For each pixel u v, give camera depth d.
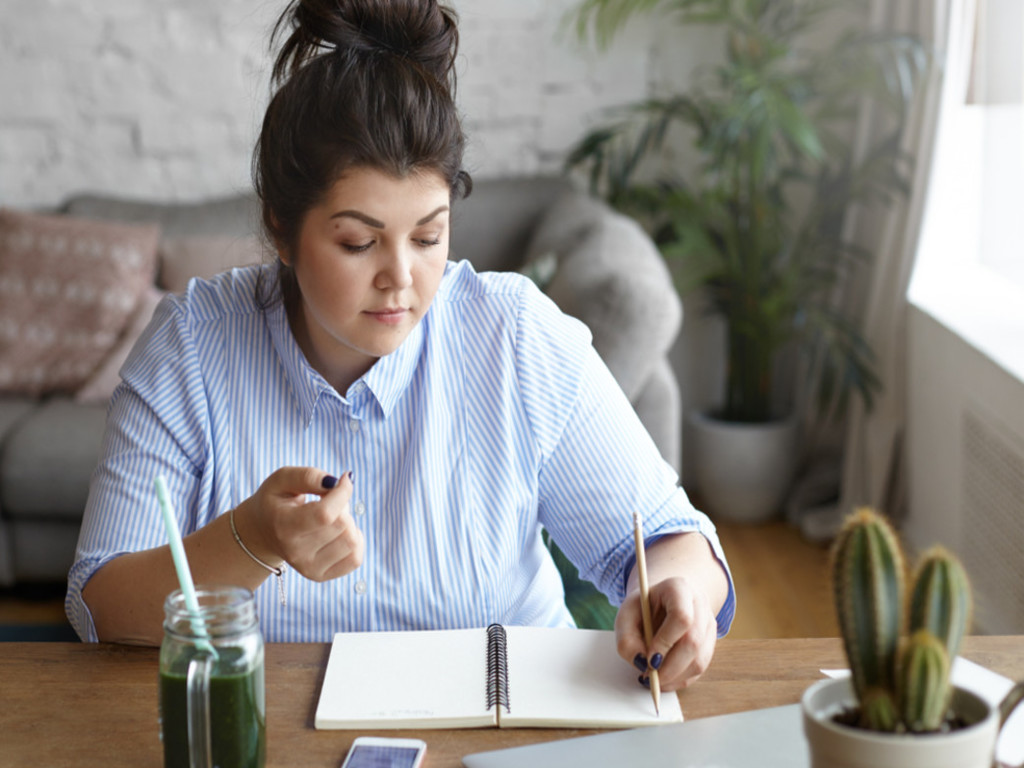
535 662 0.98
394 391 1.15
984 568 2.32
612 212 2.84
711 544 1.16
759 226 2.95
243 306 1.19
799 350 3.31
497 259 3.11
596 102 3.29
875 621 0.64
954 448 2.49
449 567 1.16
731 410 3.20
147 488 1.12
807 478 3.20
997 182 2.61
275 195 1.05
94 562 1.06
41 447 2.54
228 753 0.78
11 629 2.06
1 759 0.84
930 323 2.63
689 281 3.08
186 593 0.78
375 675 0.96
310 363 1.17
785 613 2.58
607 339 2.20
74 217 3.13
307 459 1.16
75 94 3.27
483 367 1.21
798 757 0.83
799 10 3.13
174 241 3.09
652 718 0.89
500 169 3.32
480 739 0.88
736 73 2.83
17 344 2.88
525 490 1.20
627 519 1.18
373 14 1.03
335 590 1.14
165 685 0.78
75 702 0.92
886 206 2.85
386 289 1.03
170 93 3.27
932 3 2.65
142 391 1.15
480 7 3.22
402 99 0.99
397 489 1.16
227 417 1.16
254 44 3.25
